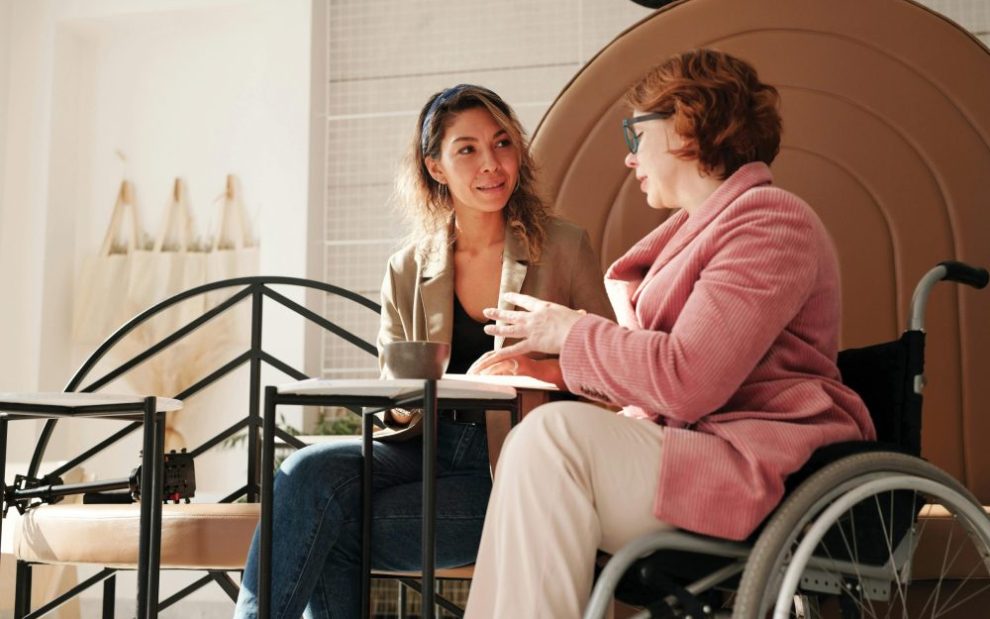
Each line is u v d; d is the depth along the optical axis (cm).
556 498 130
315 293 551
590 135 274
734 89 155
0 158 575
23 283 571
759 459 130
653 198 163
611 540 135
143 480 169
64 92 588
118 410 174
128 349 568
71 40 596
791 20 271
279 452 458
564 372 143
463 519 175
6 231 575
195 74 592
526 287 196
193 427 554
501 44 561
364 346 259
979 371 252
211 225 577
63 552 199
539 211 201
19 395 160
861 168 264
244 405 551
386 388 139
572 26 553
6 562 354
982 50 264
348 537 173
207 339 559
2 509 198
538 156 274
